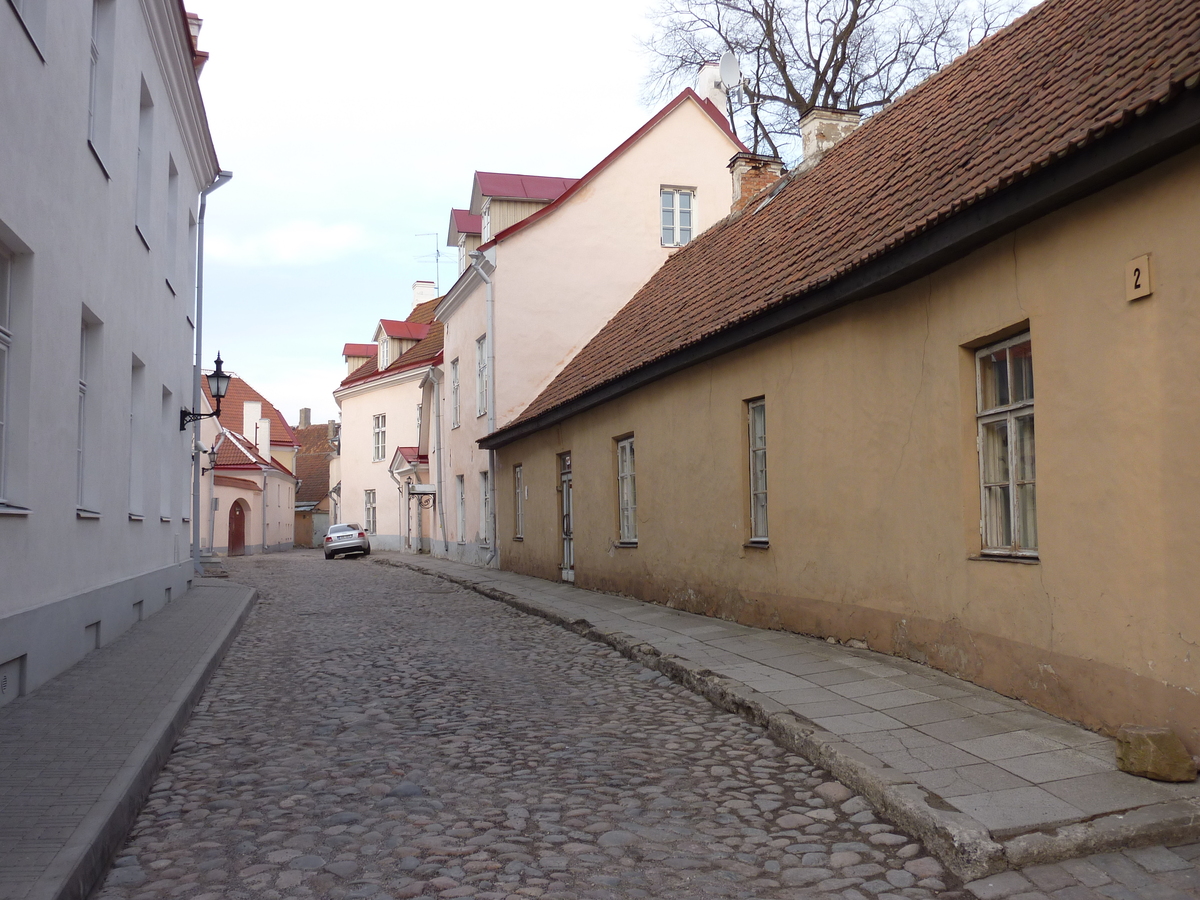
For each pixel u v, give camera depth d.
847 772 5.73
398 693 8.70
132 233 11.20
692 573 12.91
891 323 8.59
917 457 8.22
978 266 7.37
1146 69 6.25
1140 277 5.74
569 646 11.39
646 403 14.46
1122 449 5.91
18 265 7.42
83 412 9.74
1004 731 6.24
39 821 4.62
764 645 9.88
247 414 52.81
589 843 4.89
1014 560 6.99
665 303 16.45
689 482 13.00
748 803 5.51
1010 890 4.29
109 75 10.00
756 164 17.98
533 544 20.69
